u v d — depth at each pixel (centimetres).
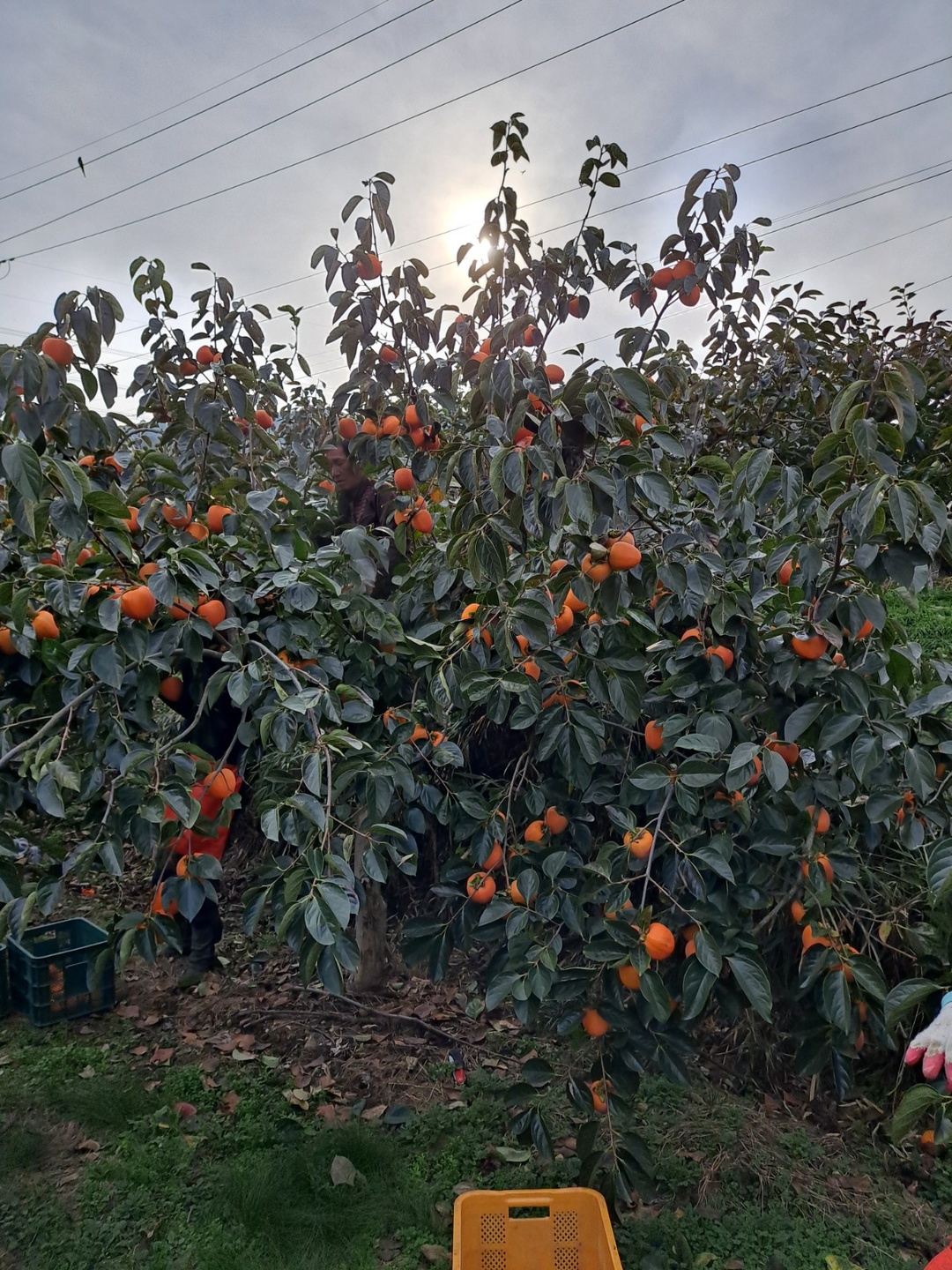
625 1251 206
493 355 227
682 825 199
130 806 191
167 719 293
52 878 184
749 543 242
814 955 194
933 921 234
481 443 207
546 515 201
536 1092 199
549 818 224
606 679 199
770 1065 263
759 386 424
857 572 203
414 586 260
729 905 198
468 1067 280
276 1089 268
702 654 204
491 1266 181
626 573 184
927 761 183
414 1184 229
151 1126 248
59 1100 261
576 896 199
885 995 184
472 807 221
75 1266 204
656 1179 228
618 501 183
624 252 248
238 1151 241
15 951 314
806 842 205
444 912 289
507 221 255
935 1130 203
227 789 195
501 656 208
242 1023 304
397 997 320
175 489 229
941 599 671
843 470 181
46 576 199
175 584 187
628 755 227
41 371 175
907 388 166
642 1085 263
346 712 206
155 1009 316
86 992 310
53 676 223
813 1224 217
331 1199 223
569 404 205
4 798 205
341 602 219
